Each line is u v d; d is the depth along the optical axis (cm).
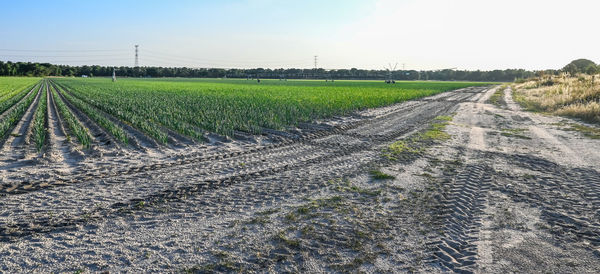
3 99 3388
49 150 1213
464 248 566
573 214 704
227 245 566
